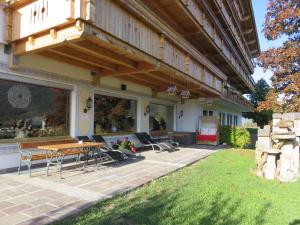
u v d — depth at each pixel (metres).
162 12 13.14
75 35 5.53
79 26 5.41
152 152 12.12
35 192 5.47
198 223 4.14
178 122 17.95
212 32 17.48
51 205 4.74
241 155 12.05
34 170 7.49
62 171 7.48
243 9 27.92
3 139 7.20
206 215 4.48
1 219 4.10
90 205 4.77
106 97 11.21
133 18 7.15
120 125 12.12
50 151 7.45
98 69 9.88
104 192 5.58
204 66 13.45
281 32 13.64
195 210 4.69
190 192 5.75
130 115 12.89
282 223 4.26
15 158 7.41
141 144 13.18
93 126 10.28
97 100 10.68
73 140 8.91
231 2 21.55
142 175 7.24
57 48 7.19
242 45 29.41
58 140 8.50
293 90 13.01
